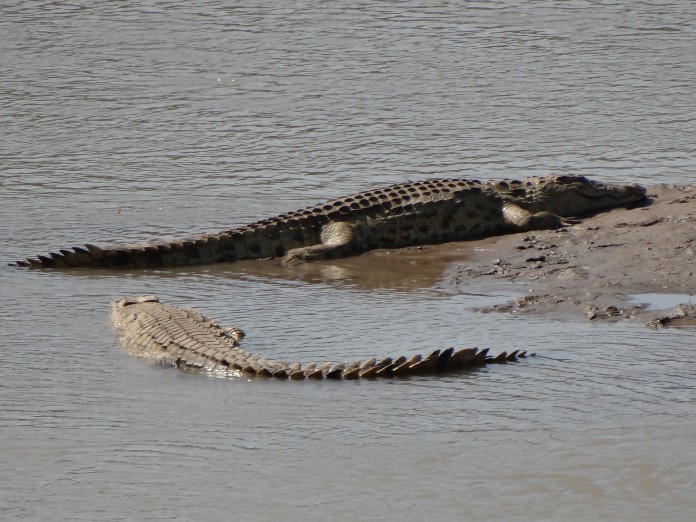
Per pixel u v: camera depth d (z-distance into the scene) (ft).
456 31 327.47
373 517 92.48
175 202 203.31
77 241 181.88
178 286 160.86
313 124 252.62
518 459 102.12
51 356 131.13
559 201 186.50
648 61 297.33
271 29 333.01
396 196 184.55
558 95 270.46
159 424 111.24
